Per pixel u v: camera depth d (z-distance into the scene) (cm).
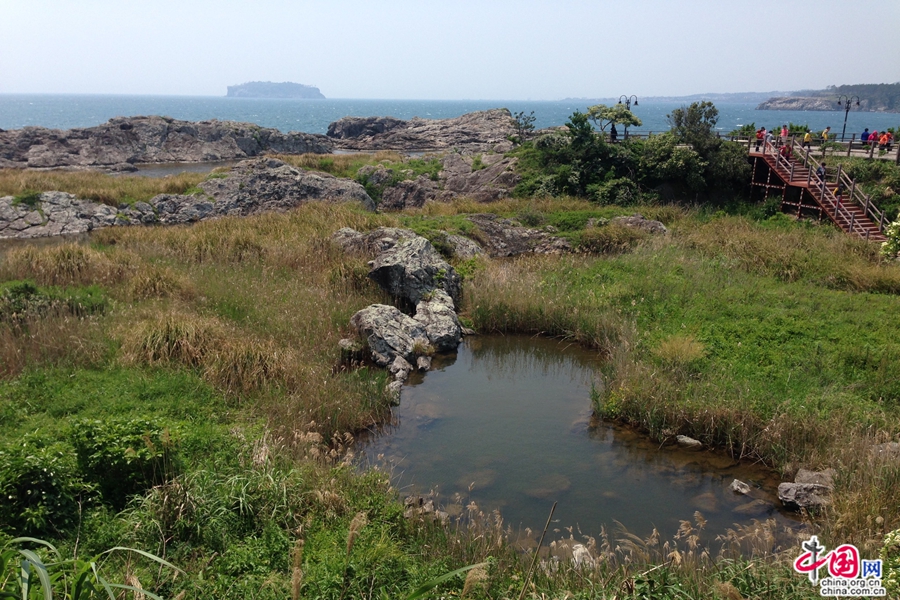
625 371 1194
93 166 5084
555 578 628
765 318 1428
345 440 1021
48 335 1121
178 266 1734
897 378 1129
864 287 1717
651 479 936
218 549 632
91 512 661
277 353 1157
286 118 16262
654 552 724
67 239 2548
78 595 413
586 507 856
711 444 1034
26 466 628
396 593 575
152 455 697
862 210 2442
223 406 993
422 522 742
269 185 3053
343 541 656
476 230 2358
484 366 1399
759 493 902
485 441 1045
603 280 1770
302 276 1697
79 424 723
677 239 2181
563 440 1054
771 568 626
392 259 1644
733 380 1143
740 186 2994
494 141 5222
